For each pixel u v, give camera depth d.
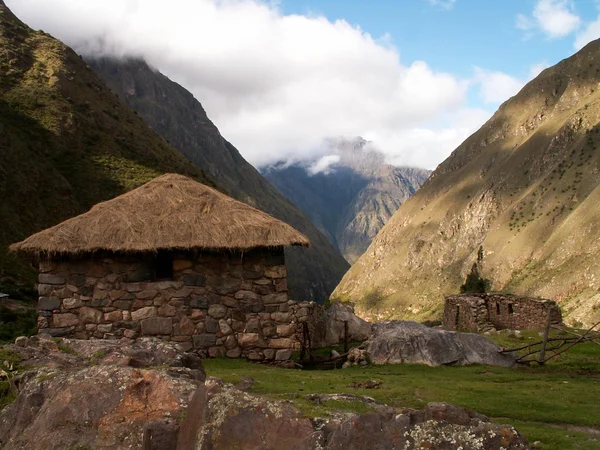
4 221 43.50
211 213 14.84
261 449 5.61
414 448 5.15
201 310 14.36
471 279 55.56
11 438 7.01
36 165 54.78
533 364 15.32
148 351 9.62
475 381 12.84
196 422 6.08
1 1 90.94
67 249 13.57
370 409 7.80
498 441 5.05
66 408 6.87
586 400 10.84
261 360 14.48
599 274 138.62
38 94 67.38
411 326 17.03
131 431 6.46
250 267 14.67
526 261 187.50
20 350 9.30
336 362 15.48
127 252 13.94
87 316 13.99
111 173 62.25
